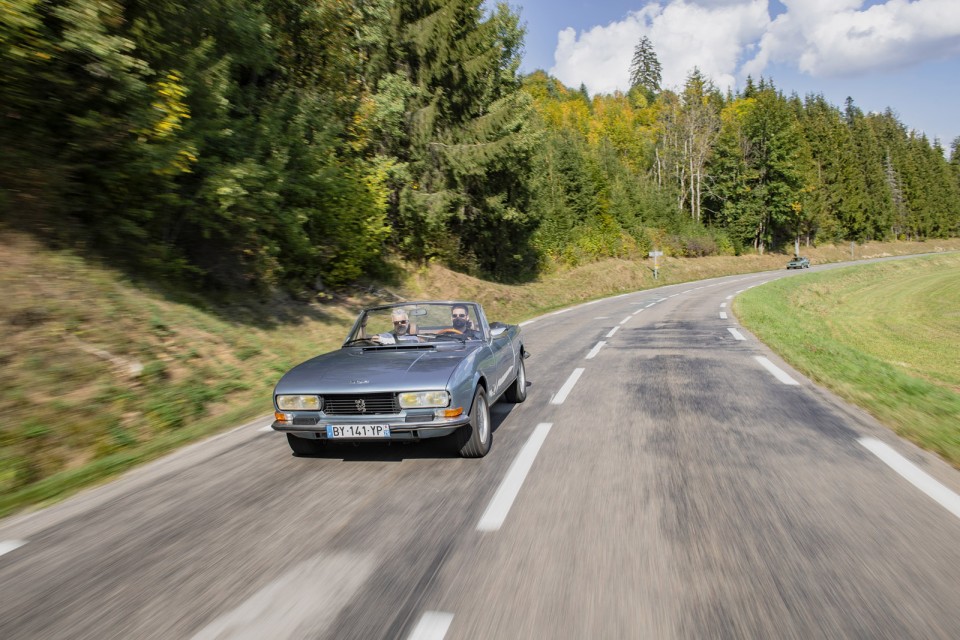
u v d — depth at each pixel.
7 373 5.83
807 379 7.93
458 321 5.97
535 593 2.66
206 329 9.52
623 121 93.69
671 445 5.02
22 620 2.59
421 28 22.64
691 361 9.83
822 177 84.75
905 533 3.17
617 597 2.60
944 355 19.34
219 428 6.50
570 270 41.16
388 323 6.05
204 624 2.50
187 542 3.41
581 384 8.16
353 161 17.53
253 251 13.38
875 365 9.14
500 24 26.84
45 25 7.36
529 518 3.55
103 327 7.47
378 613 2.54
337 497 4.07
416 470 4.60
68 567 3.14
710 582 2.71
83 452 5.64
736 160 68.31
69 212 9.16
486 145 24.59
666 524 3.38
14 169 8.04
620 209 56.16
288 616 2.54
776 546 3.06
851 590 2.60
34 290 7.15
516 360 7.09
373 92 20.09
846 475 4.12
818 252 79.56
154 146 8.55
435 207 22.72
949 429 5.16
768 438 5.13
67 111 8.30
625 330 15.49
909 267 65.50
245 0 11.20
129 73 8.16
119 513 3.96
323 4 14.66
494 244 30.59
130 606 2.68
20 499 4.31
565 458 4.76
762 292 29.36
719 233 67.81
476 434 4.74
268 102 13.17
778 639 2.26
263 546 3.31
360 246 16.75
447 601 2.62
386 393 4.47
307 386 4.64
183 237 11.84
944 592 2.56
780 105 70.81
